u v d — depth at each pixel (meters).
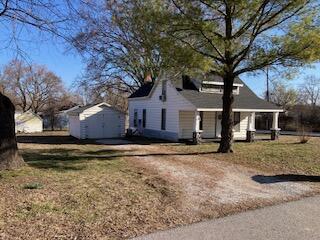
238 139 26.34
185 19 14.10
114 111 28.02
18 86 47.09
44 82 49.97
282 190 9.73
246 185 10.30
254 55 14.92
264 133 35.91
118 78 38.91
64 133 34.44
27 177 9.82
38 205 7.26
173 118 25.31
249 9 14.17
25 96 49.38
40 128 37.69
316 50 13.67
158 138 26.83
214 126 26.59
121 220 6.72
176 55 14.56
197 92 25.16
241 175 11.86
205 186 9.96
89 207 7.38
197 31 14.51
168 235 6.02
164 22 14.30
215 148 19.73
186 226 6.51
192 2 14.11
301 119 43.88
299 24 14.04
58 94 51.25
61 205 7.38
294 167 13.54
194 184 10.16
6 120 10.77
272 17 14.28
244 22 14.78
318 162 14.63
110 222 6.58
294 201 8.52
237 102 26.06
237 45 14.70
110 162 13.83
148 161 14.50
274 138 26.34
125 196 8.39
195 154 17.02
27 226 6.16
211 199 8.53
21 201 7.47
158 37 14.86
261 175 11.94
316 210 7.72
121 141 24.34
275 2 13.81
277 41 14.26
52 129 42.75
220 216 7.18
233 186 10.10
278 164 14.16
